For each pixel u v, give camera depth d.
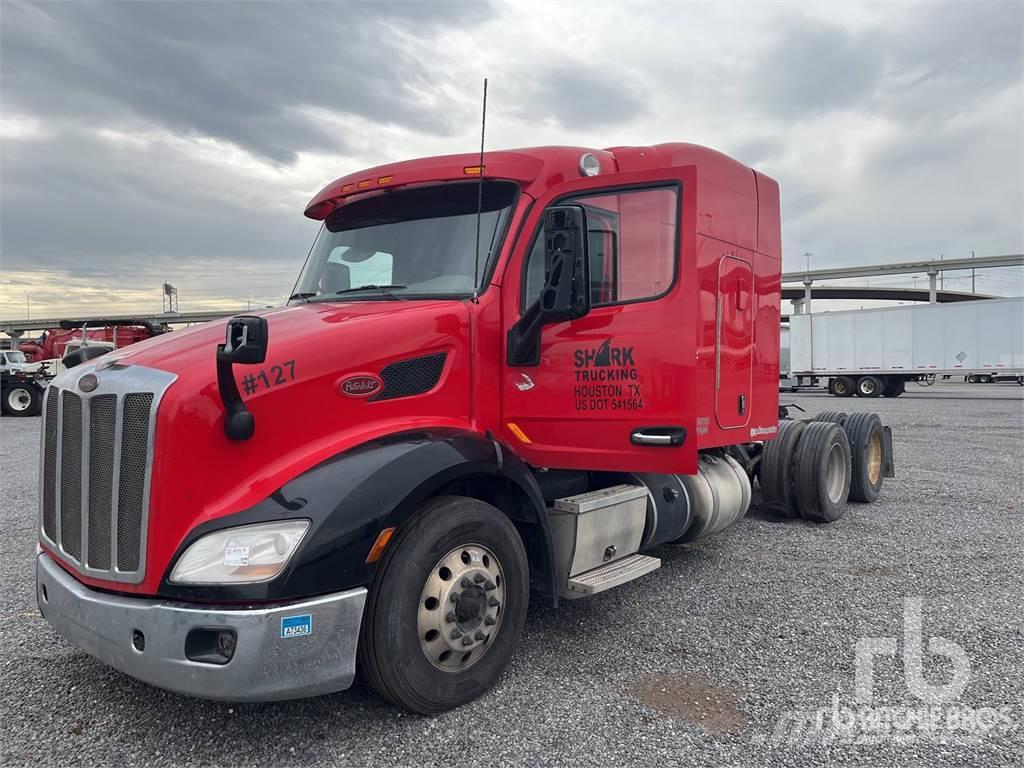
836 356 32.59
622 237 4.05
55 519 3.47
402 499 3.23
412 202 4.55
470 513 3.53
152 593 3.01
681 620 4.70
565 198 4.21
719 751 3.14
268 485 3.15
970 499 8.67
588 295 3.77
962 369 29.66
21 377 23.59
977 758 3.09
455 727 3.35
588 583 4.09
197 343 3.42
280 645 2.93
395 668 3.25
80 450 3.29
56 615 3.33
